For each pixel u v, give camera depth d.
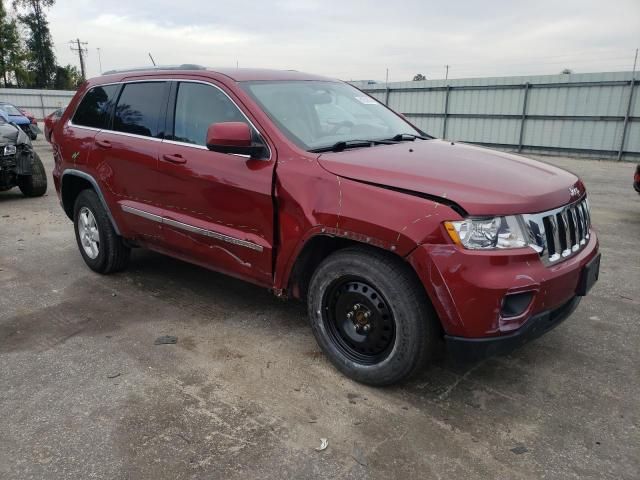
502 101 19.31
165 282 4.88
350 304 3.15
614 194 9.90
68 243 6.18
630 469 2.48
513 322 2.72
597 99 16.92
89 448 2.61
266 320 4.08
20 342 3.70
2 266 5.34
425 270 2.71
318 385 3.18
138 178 4.24
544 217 2.83
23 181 8.85
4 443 2.64
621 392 3.12
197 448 2.61
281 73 4.16
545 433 2.75
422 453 2.59
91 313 4.20
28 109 38.69
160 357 3.50
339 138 3.65
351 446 2.63
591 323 4.02
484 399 3.05
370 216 2.86
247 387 3.15
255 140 3.47
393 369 2.98
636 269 5.26
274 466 2.49
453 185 2.79
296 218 3.18
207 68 4.07
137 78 4.44
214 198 3.65
